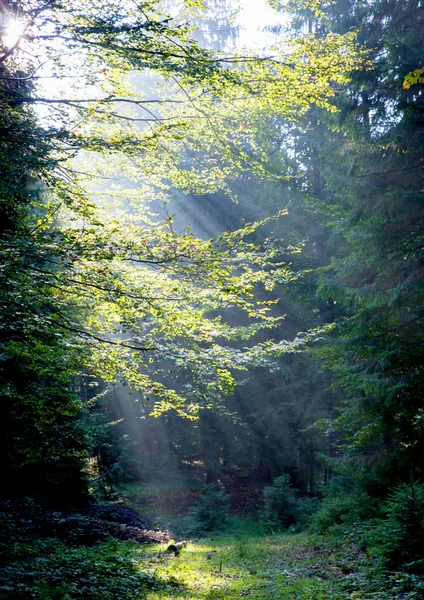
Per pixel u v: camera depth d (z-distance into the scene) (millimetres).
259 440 26062
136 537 13531
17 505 11633
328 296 14586
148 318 7145
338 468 14258
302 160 20766
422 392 12070
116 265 7262
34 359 8117
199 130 7520
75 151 6488
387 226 12836
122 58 6277
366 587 7797
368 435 13117
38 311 6918
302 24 16859
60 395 9477
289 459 27891
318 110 14383
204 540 17109
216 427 26609
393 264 12328
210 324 7418
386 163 12844
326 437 22469
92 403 12281
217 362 6914
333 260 14164
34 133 6184
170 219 6863
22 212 8023
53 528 11656
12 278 5820
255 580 9211
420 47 12180
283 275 7047
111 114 6953
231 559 11898
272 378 26047
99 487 23641
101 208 8125
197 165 8805
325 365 15352
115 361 7188
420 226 12617
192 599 7484
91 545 11672
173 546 12453
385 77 12680
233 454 26391
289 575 9516
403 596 7000
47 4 5875
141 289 6574
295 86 6742
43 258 5840
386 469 13102
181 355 6832
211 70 6293
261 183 22266
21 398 9102
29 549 8992
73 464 14492
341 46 7000
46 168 6086
